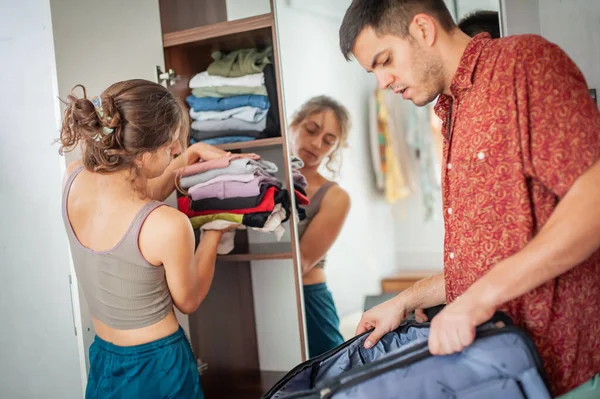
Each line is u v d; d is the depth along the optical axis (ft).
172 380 5.62
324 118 8.39
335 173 8.45
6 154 8.32
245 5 8.52
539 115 3.66
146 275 5.44
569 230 3.39
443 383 3.50
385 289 8.41
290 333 9.61
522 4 7.41
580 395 3.88
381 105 8.25
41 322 8.32
